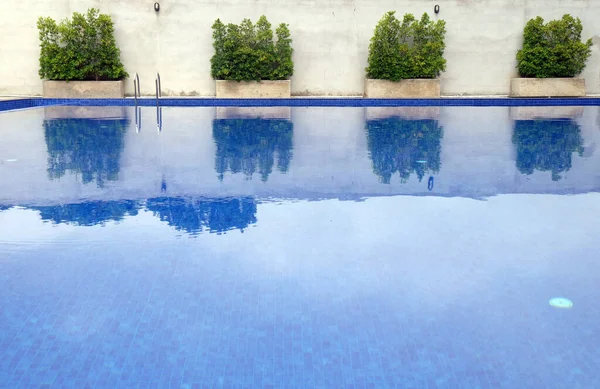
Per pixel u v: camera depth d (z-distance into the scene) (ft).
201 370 6.20
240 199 13.00
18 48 37.01
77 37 35.78
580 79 38.22
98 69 36.40
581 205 12.78
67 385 5.92
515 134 24.20
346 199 13.12
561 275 8.77
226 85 37.27
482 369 6.28
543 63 37.99
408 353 6.58
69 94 36.22
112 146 20.38
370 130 25.23
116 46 37.58
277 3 38.09
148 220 11.31
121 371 6.16
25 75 37.40
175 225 11.00
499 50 39.45
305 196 13.35
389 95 37.78
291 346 6.69
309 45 38.73
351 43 38.83
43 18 36.11
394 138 22.91
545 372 6.23
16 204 12.34
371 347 6.70
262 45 37.14
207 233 10.53
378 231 10.77
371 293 8.09
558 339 6.91
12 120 27.50
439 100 37.09
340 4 38.34
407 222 11.36
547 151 20.07
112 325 7.11
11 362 6.31
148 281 8.39
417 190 14.06
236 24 38.11
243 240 10.18
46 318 7.26
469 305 7.76
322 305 7.72
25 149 19.56
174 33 37.91
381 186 14.44
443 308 7.68
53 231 10.55
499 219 11.60
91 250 9.60
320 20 38.47
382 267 9.02
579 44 37.37
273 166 16.97
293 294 8.02
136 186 14.15
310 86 39.24
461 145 21.27
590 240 10.34
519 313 7.55
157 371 6.16
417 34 37.52
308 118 29.58
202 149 19.97
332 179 15.19
